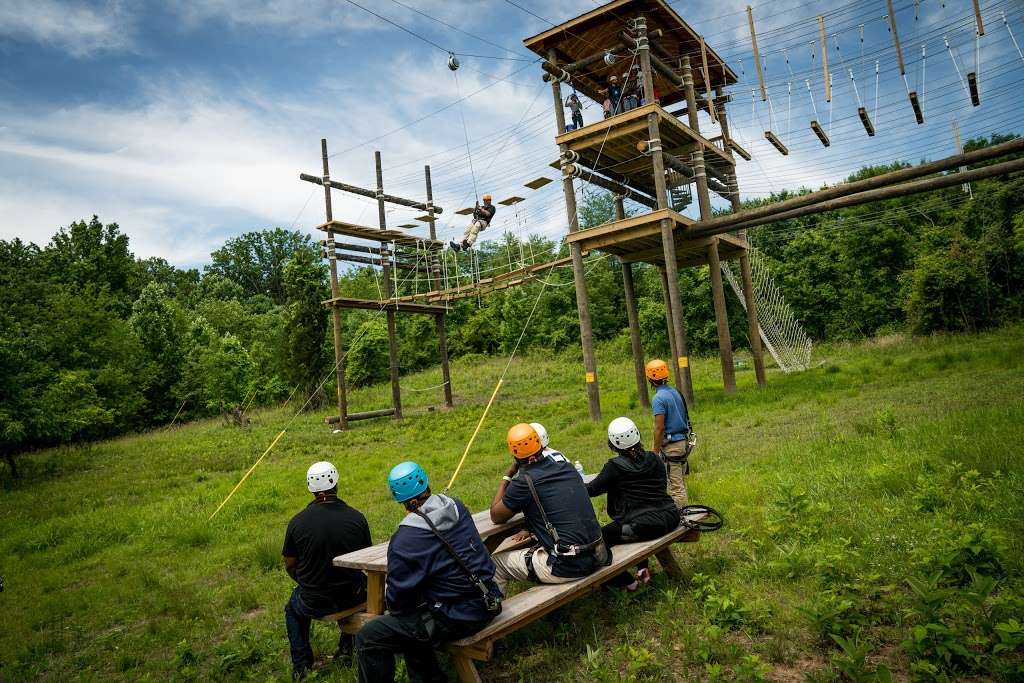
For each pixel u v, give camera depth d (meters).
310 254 40.31
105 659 5.83
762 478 7.86
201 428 32.84
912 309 27.77
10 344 20.11
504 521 4.66
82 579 8.91
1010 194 26.97
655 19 17.83
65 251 49.09
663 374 7.28
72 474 20.64
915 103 11.54
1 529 12.60
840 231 36.25
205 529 10.69
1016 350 16.47
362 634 3.75
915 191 14.91
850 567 4.52
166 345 43.22
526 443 4.49
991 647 3.38
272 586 7.28
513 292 47.44
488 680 4.15
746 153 22.38
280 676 4.71
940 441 7.66
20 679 5.45
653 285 41.00
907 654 3.55
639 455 5.10
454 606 3.70
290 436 24.78
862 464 7.57
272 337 53.31
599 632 4.50
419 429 22.45
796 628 4.02
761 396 16.44
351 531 4.81
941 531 4.71
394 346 27.58
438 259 29.72
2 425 19.33
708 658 3.83
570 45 18.78
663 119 17.30
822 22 12.45
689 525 5.16
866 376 17.11
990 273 26.11
